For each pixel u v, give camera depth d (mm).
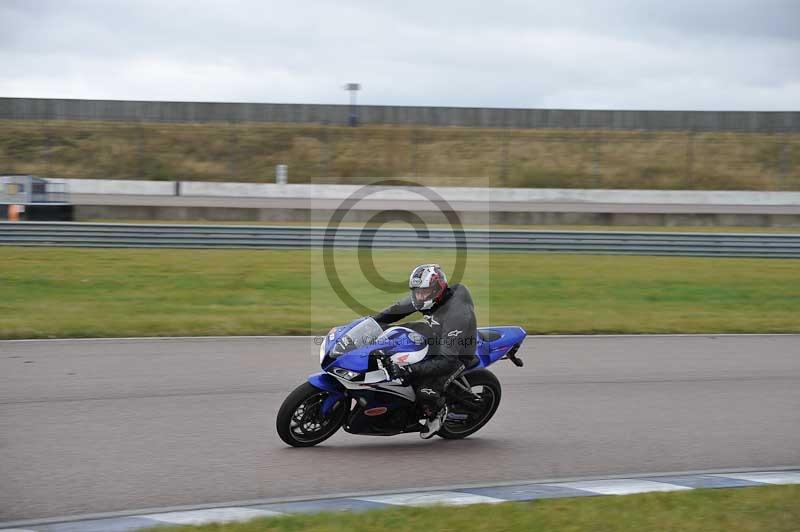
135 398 18922
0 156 111188
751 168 114562
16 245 47094
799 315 32938
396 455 15297
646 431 17219
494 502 12102
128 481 13430
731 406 19422
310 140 119500
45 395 19016
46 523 11336
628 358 24672
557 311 32344
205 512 11844
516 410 18781
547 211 72625
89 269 39500
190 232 47750
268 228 48031
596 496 12469
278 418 15102
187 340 25906
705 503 12078
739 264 47219
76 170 110062
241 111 126500
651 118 126938
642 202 95812
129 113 125500
